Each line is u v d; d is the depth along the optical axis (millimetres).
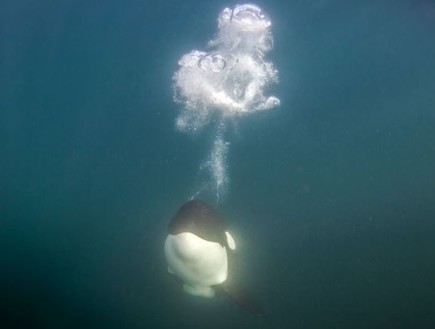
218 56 8227
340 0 9523
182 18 9078
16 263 6027
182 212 5535
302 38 8617
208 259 5285
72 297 5770
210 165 6938
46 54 8383
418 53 8461
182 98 7688
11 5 9180
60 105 7641
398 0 9578
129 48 8484
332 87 7852
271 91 7762
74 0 9438
